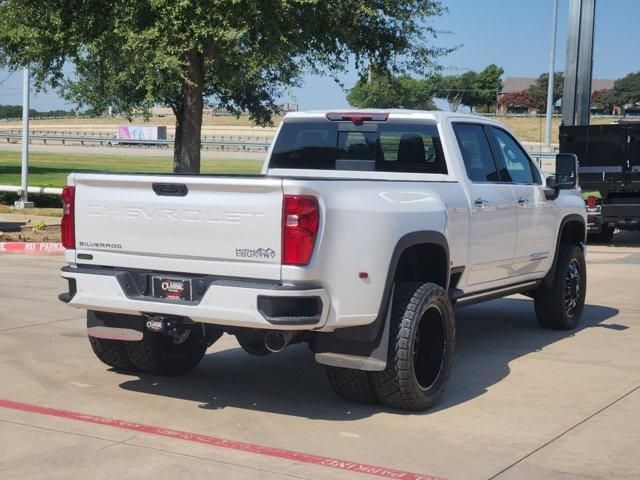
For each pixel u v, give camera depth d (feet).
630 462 16.96
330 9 42.80
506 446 17.83
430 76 51.21
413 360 19.45
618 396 21.61
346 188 18.43
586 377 23.49
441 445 17.85
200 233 18.40
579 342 28.12
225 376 23.45
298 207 17.42
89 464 16.49
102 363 24.47
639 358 25.79
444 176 23.32
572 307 30.22
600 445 17.93
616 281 42.04
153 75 43.39
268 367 24.54
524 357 25.86
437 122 23.56
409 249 21.12
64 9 44.70
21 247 50.42
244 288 17.76
